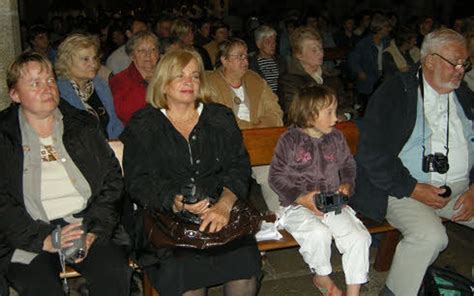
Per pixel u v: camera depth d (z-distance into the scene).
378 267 3.46
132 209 2.96
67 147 2.55
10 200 2.43
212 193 2.75
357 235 2.81
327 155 2.95
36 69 2.38
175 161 2.69
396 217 3.03
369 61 7.38
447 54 2.88
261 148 3.28
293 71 4.27
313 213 2.91
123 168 2.71
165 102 2.74
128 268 2.50
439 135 3.10
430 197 2.96
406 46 7.36
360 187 3.14
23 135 2.49
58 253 2.50
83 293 3.10
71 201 2.60
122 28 9.23
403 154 3.12
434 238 2.83
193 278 2.47
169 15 7.02
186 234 2.47
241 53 3.74
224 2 17.45
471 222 3.19
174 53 2.68
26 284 2.35
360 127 3.07
